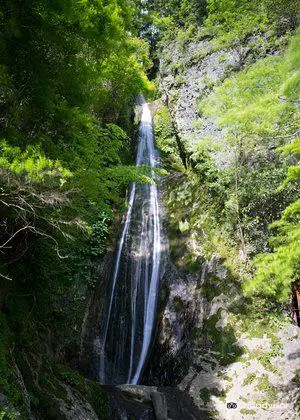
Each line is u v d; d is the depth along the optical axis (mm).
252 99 7125
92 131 7746
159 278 12594
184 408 8062
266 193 10695
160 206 15492
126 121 19703
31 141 5398
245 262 10648
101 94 8766
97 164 7332
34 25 5242
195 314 10664
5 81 4844
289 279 5375
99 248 13031
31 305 7691
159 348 10680
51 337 9484
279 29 13438
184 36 22656
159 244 13734
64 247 9109
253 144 11047
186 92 20234
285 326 9320
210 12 14531
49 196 4520
